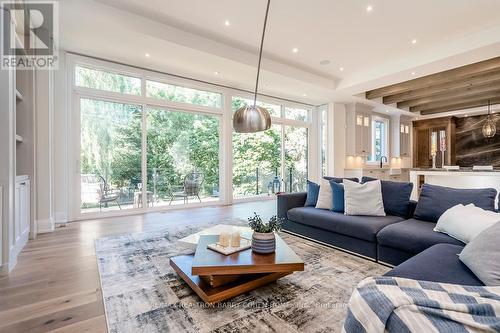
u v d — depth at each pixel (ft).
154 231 11.93
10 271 7.60
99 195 14.94
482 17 11.26
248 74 16.81
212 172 19.61
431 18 11.35
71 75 13.87
